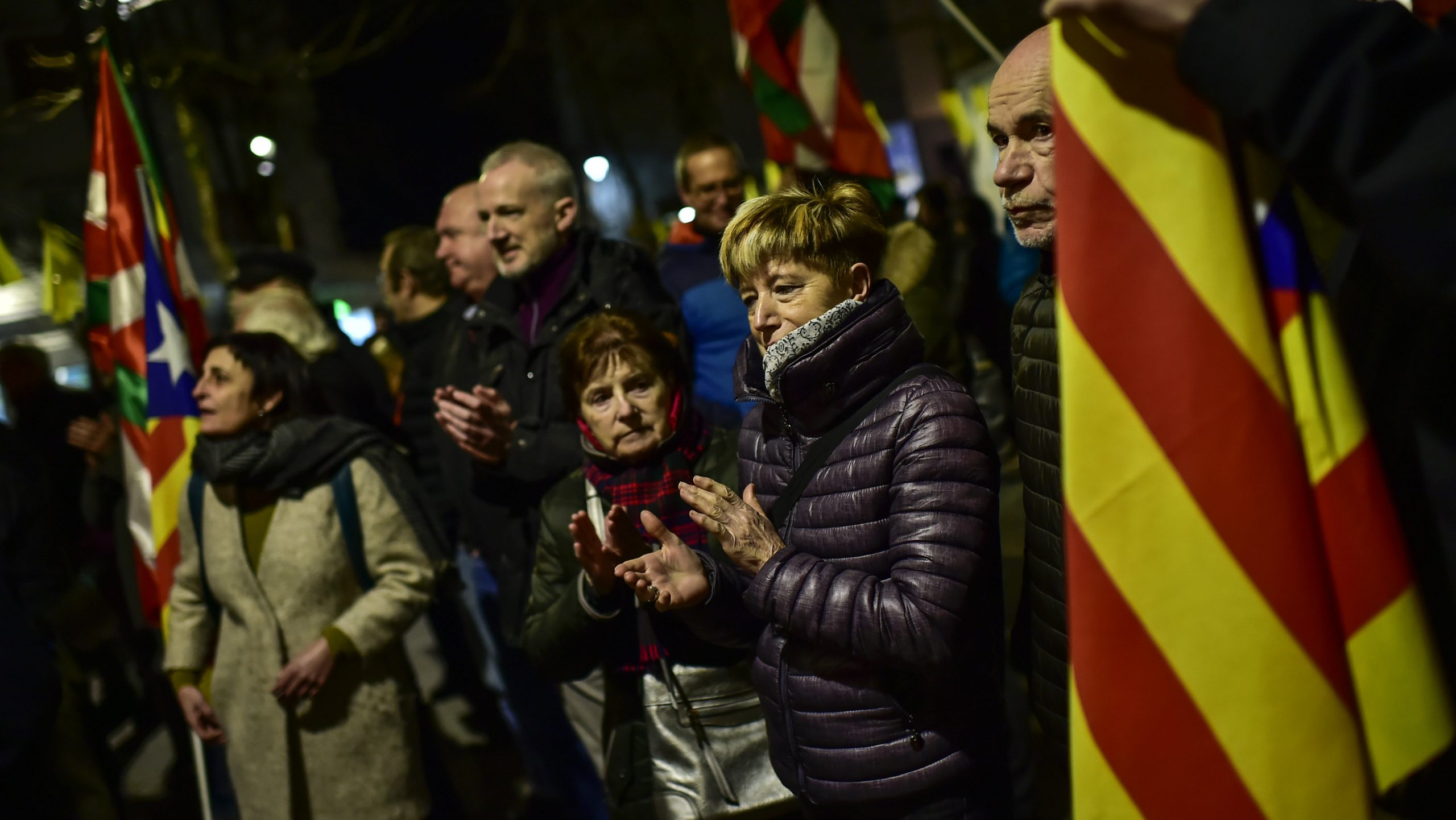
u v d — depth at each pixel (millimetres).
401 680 3225
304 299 4723
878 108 16781
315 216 16812
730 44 16062
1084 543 1207
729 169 4016
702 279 4113
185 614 3270
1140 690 1187
